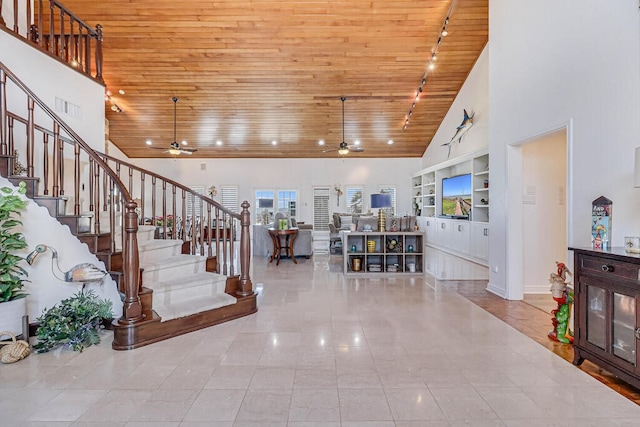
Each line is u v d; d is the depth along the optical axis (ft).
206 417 6.64
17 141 13.08
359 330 11.41
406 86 25.88
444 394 7.47
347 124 31.01
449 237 28.02
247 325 11.91
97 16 19.38
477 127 23.93
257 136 33.04
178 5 18.78
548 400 7.23
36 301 10.66
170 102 27.22
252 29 20.35
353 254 20.88
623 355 7.49
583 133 10.48
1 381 8.02
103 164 10.87
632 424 6.43
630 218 8.96
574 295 8.92
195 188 37.81
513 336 10.84
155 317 10.55
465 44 22.06
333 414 6.75
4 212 9.44
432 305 14.28
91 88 16.81
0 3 12.71
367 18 19.70
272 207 37.52
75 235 11.02
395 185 38.09
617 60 9.27
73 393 7.51
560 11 11.50
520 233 15.01
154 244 13.93
